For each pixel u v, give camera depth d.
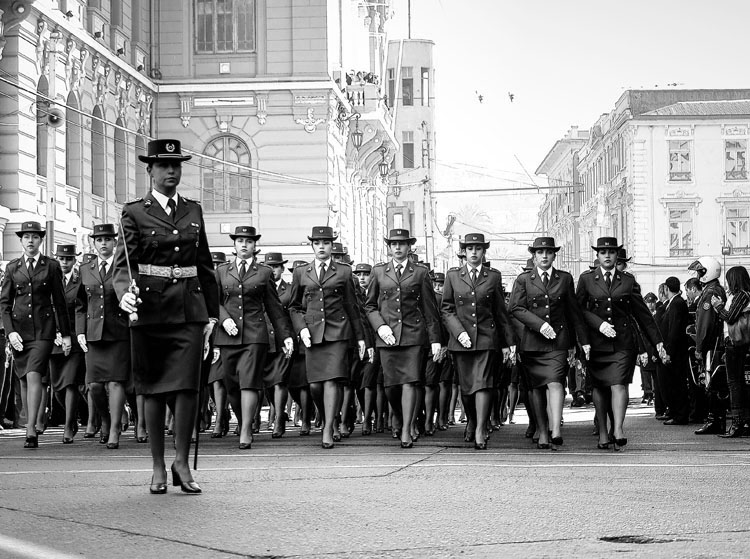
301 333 27.58
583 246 178.00
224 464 21.91
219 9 73.88
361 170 93.00
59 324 27.83
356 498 16.64
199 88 73.19
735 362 29.64
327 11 73.62
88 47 61.41
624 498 16.70
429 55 169.25
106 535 13.62
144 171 70.81
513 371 38.78
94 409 31.77
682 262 139.50
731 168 139.62
